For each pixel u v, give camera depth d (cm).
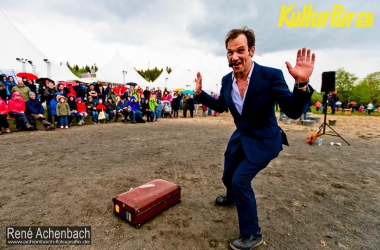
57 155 449
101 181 315
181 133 797
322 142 672
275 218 232
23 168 364
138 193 232
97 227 205
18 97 747
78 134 709
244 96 179
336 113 2317
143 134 748
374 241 197
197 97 229
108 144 569
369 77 3897
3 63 1448
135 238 191
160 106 1459
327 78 613
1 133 689
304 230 212
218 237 197
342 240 198
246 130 188
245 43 167
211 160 445
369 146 620
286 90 159
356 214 246
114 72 2584
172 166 397
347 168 413
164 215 231
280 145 188
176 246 182
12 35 1570
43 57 1797
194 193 288
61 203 248
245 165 182
